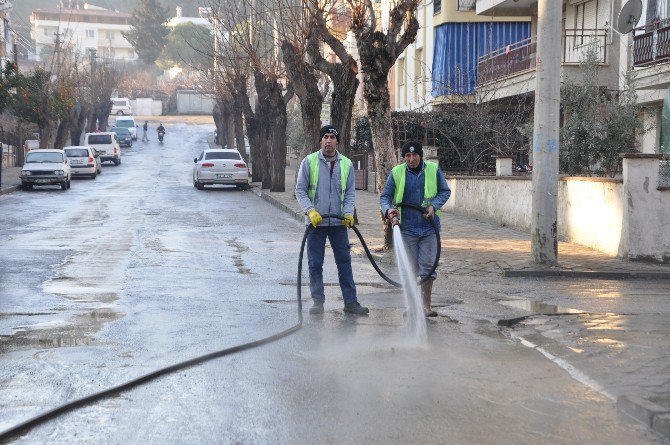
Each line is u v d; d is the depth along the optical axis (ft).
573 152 67.77
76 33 508.12
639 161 45.93
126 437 16.94
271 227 69.67
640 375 21.49
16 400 19.39
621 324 28.73
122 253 50.21
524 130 77.00
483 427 17.61
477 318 30.40
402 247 29.01
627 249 46.26
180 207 90.58
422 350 24.86
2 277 39.86
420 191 30.14
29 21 468.34
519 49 103.09
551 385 20.98
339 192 31.42
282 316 30.40
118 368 22.36
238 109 162.91
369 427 17.53
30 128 200.95
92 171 145.79
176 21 475.31
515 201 66.54
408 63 148.46
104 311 31.04
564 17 103.14
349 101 73.77
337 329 28.12
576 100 69.72
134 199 101.91
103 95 271.28
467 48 123.03
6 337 26.27
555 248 44.37
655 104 81.76
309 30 75.66
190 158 214.48
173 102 392.27
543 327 28.35
